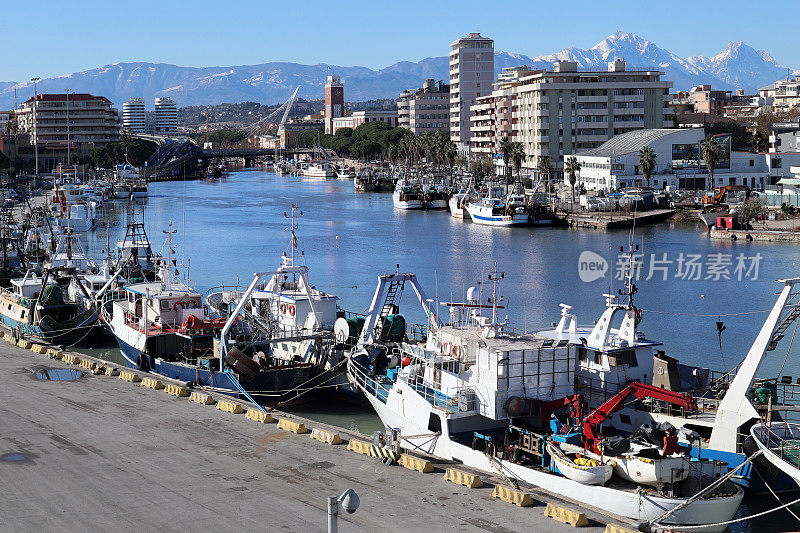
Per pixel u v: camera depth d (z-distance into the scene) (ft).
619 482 144.15
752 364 150.71
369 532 128.16
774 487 150.92
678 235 533.14
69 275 300.61
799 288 348.59
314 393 215.72
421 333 234.99
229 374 204.64
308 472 153.79
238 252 484.74
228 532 128.36
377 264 439.63
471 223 647.56
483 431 166.09
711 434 155.22
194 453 163.53
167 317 232.32
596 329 176.76
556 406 157.17
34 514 134.82
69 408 193.57
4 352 255.91
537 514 135.33
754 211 554.05
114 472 153.07
